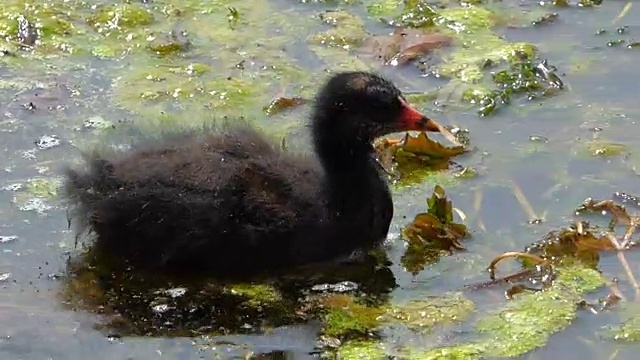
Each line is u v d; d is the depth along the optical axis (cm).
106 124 1292
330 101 1110
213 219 1071
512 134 1286
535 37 1471
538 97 1348
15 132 1280
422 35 1470
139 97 1351
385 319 1030
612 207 1147
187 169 1091
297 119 1305
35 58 1430
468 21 1505
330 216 1094
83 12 1530
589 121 1302
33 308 1043
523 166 1229
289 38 1477
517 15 1520
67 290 1066
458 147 1252
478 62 1415
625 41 1446
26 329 1016
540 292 1053
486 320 1022
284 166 1111
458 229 1127
